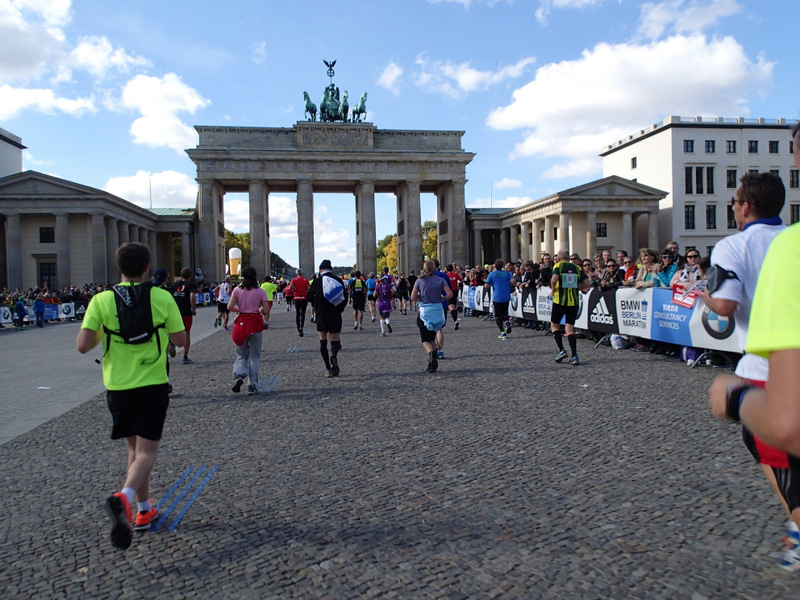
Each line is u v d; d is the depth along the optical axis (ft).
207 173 255.29
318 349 64.08
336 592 13.30
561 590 13.04
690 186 274.16
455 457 23.40
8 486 21.66
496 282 66.54
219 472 22.44
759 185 13.02
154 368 16.81
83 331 16.52
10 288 207.82
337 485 20.56
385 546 15.60
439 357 52.90
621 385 37.11
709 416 28.48
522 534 16.06
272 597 13.17
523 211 281.54
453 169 273.75
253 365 38.99
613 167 325.21
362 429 28.40
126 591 13.71
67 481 22.03
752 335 6.95
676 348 48.85
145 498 17.19
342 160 263.70
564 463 22.17
